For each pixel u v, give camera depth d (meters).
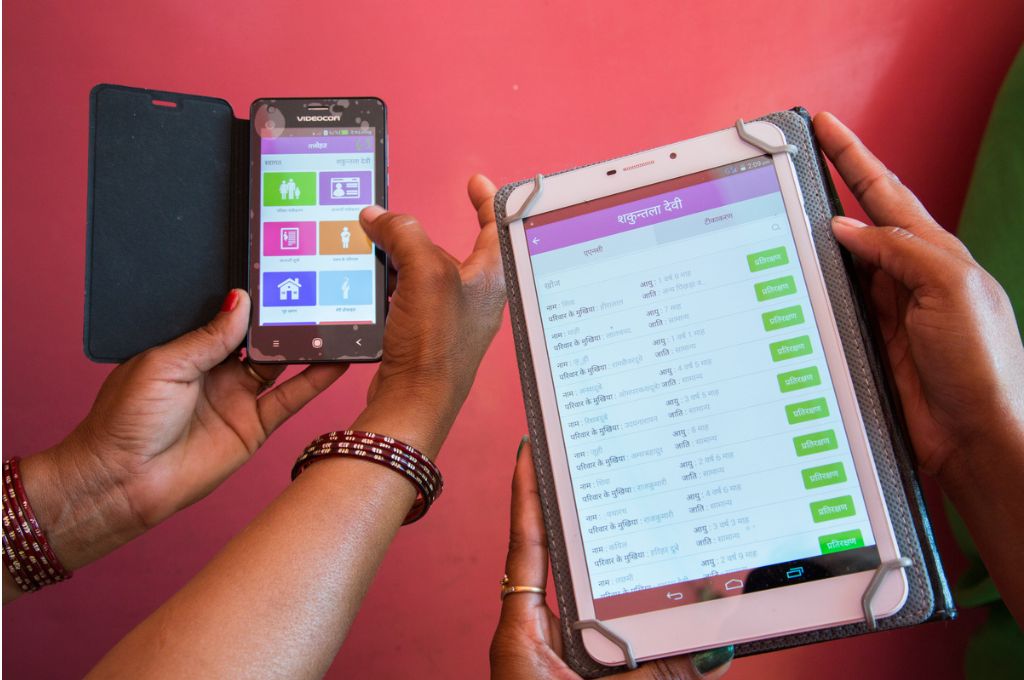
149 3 1.15
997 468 0.59
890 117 1.12
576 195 0.67
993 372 0.56
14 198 1.11
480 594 1.09
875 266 0.66
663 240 0.65
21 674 1.06
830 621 0.57
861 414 0.59
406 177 1.15
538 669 0.59
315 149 0.80
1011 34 1.12
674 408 0.62
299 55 1.15
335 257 0.79
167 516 0.75
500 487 1.11
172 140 0.80
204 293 0.79
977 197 1.03
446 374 0.62
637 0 1.15
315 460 0.55
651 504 0.61
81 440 0.70
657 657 0.59
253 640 0.45
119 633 1.07
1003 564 0.61
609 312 0.64
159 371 0.69
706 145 0.65
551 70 1.15
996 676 0.97
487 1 1.16
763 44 1.14
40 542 0.67
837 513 0.59
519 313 0.66
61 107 1.13
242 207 0.81
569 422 0.64
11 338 1.09
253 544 0.49
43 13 1.13
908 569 0.57
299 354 0.78
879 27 1.13
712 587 0.59
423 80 1.16
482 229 0.77
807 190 0.63
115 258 0.77
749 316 0.62
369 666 1.08
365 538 0.52
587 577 0.61
